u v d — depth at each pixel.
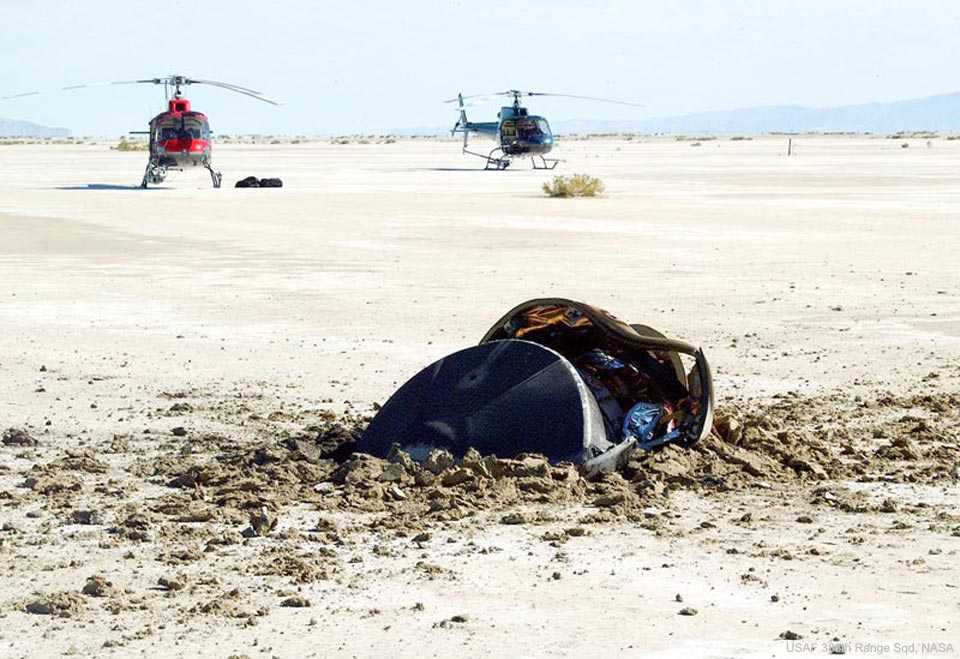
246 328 20.19
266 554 8.75
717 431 11.90
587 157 124.12
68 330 19.95
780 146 177.12
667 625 7.26
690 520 9.62
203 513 9.66
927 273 27.62
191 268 28.83
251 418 13.49
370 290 24.95
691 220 42.91
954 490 10.56
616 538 9.12
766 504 10.07
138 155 131.62
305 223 41.69
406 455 10.95
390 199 54.78
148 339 19.11
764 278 26.84
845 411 13.91
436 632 7.16
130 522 9.45
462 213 46.22
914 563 8.45
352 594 7.88
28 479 10.62
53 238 36.22
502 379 11.32
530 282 26.19
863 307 22.50
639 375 11.77
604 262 30.02
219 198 55.47
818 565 8.44
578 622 7.33
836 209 48.22
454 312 21.92
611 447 10.95
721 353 17.84
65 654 6.82
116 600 7.75
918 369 16.59
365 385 15.59
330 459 11.55
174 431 12.80
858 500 10.19
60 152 144.62
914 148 154.62
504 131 93.75
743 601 7.70
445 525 9.48
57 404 14.33
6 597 7.83
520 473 10.52
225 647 6.93
